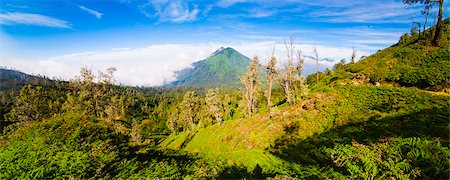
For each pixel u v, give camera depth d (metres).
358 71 50.38
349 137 22.45
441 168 12.55
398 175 12.67
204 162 18.11
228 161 19.45
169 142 79.88
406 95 31.50
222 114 102.75
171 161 17.42
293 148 25.20
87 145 19.12
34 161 16.81
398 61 44.97
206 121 102.38
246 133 40.31
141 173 15.48
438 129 18.86
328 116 32.50
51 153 17.69
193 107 111.94
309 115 34.47
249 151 22.62
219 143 44.31
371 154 15.01
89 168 16.02
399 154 14.45
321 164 17.47
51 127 21.77
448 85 34.22
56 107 88.12
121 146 20.98
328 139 24.33
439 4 45.38
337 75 51.69
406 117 23.67
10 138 21.61
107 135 21.94
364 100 33.66
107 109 75.88
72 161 16.59
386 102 30.92
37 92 74.81
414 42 52.28
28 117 70.06
